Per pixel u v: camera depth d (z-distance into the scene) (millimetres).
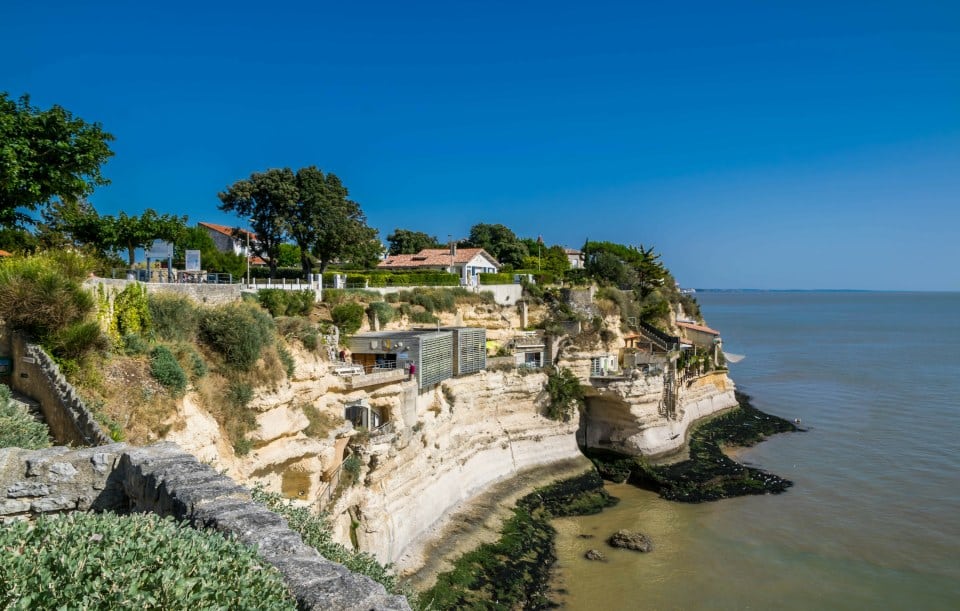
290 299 43625
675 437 61688
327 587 8000
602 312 67562
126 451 12656
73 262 23672
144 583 7113
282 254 82500
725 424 72188
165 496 10906
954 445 62094
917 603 34031
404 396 40906
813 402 84938
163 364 23688
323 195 61000
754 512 47219
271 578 7820
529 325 63531
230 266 64438
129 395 21812
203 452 24156
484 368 52844
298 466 31062
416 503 40125
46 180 27266
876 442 64125
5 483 11711
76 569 7188
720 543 41844
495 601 33906
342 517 34062
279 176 59500
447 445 46094
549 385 57656
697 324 96312
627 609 33781
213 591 7277
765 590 35562
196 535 8312
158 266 56375
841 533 42812
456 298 60844
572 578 37219
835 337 176625
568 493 51031
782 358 130500
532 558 39281
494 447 52031
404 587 20953
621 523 45719
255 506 10391
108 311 23828
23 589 6699
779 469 56625
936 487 50625
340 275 60344
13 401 19312
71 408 17469
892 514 45688
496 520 44188
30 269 21141
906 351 140250
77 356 20734
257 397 28391
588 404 62781
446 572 36250
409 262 84875
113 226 42219
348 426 35406
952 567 37812
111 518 8992
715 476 53625
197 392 25797
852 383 98688
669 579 36969
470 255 85188
